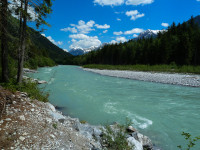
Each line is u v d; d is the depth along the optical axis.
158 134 5.55
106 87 15.19
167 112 7.98
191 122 6.70
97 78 23.14
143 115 7.52
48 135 3.34
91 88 14.55
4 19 5.99
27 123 3.47
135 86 15.84
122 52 63.94
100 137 4.60
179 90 13.74
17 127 3.15
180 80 18.33
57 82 17.64
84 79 21.62
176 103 9.66
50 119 4.31
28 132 3.14
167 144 4.87
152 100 10.37
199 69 27.95
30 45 8.23
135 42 71.81
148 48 52.16
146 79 20.80
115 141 3.90
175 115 7.55
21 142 2.76
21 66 7.46
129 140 4.32
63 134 3.72
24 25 7.09
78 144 3.59
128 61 61.16
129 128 5.51
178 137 5.34
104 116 7.30
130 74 27.61
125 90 13.74
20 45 7.29
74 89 13.78
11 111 3.72
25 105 4.53
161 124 6.45
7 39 7.05
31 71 25.11
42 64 48.56
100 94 12.02
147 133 5.62
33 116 4.00
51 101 9.57
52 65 68.31
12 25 6.64
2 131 2.85
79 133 4.38
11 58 9.16
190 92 12.87
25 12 6.02
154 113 7.82
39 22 6.69
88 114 7.53
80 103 9.43
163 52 43.59
